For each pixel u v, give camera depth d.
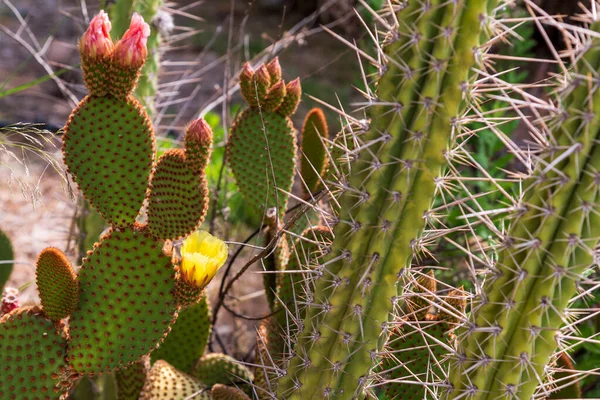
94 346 1.45
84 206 1.87
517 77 2.38
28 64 5.13
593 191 1.31
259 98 1.68
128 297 1.45
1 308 1.62
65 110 4.30
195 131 1.43
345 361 1.45
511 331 1.35
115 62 1.42
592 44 1.32
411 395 1.61
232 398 1.62
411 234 1.41
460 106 1.39
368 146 1.42
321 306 1.45
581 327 1.86
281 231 1.59
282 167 1.71
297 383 1.47
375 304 1.43
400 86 1.40
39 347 1.44
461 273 2.02
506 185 2.04
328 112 4.94
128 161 1.45
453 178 1.42
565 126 1.32
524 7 2.97
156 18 2.00
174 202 1.44
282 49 2.22
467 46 1.37
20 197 3.15
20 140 2.87
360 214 1.42
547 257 1.33
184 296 1.46
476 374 1.37
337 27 6.34
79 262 1.88
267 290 1.79
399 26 1.39
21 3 6.31
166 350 1.74
